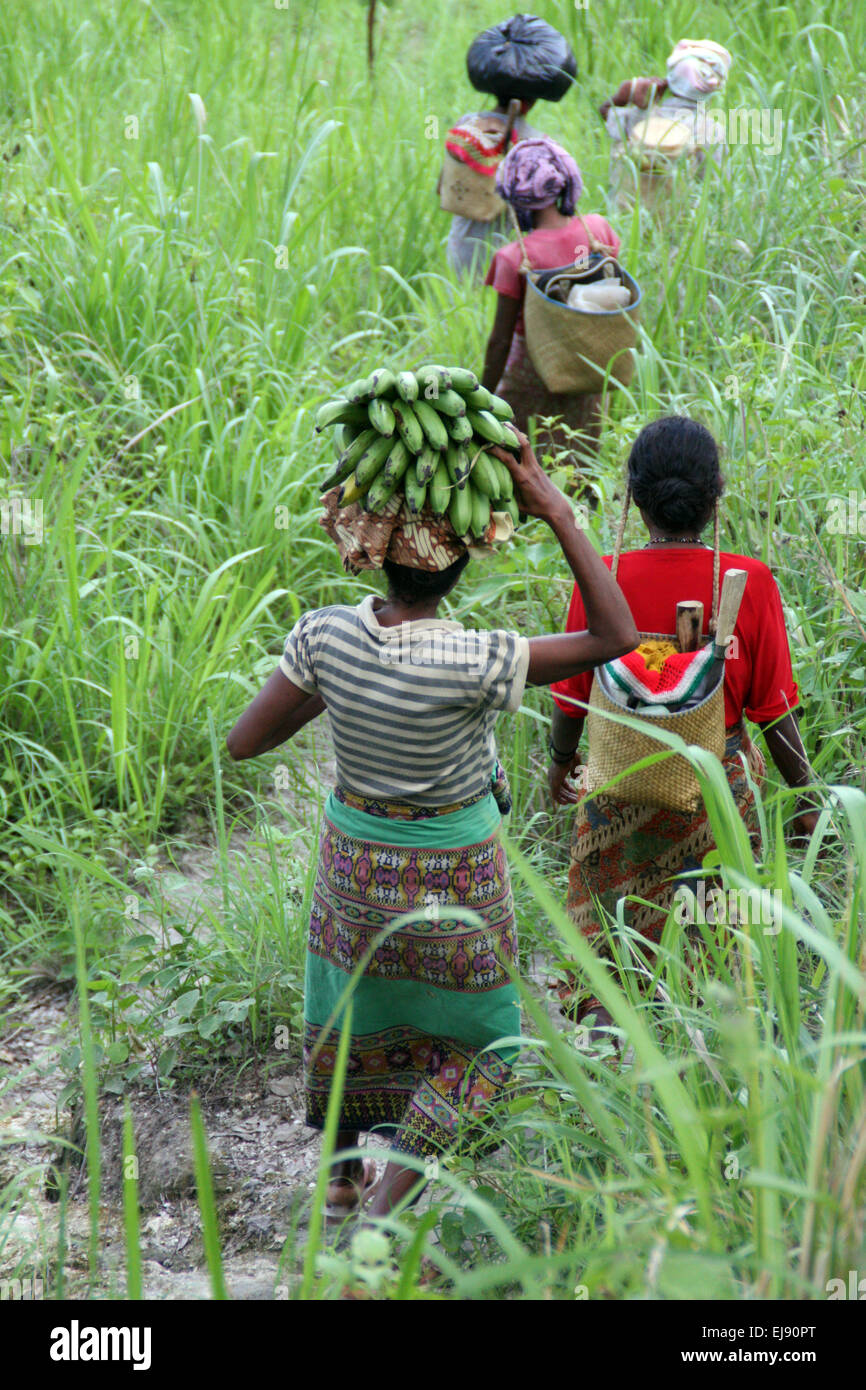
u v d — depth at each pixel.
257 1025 3.73
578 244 5.32
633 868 3.14
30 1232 3.28
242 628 4.90
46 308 6.46
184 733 4.78
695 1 10.30
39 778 4.54
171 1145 3.48
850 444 4.87
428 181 8.39
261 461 5.73
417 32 11.27
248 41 10.52
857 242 6.62
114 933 4.15
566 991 3.41
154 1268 3.18
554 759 3.63
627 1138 2.53
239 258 6.97
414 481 2.40
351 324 7.18
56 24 9.77
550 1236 2.62
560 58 6.58
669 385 5.98
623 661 2.96
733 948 2.83
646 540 4.70
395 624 2.57
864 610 4.18
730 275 6.78
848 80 8.24
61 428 5.46
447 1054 2.84
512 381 5.57
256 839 4.36
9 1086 3.56
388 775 2.59
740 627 3.04
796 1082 2.21
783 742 3.21
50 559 4.94
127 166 7.91
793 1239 2.08
